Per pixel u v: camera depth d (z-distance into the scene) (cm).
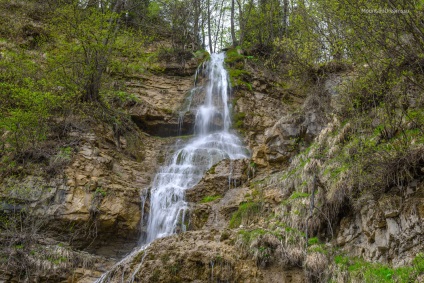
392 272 738
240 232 938
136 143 1659
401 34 935
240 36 2438
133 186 1403
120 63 1766
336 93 1388
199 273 870
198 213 1200
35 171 1225
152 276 883
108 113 1614
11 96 1375
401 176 825
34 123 1317
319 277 826
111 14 1556
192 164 1567
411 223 771
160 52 2195
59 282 1025
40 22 1930
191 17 2481
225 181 1308
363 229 862
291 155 1306
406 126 941
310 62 1572
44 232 1135
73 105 1472
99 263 1106
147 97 1920
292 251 870
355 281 771
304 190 1055
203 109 1942
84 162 1307
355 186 926
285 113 1906
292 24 1828
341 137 1110
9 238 1059
